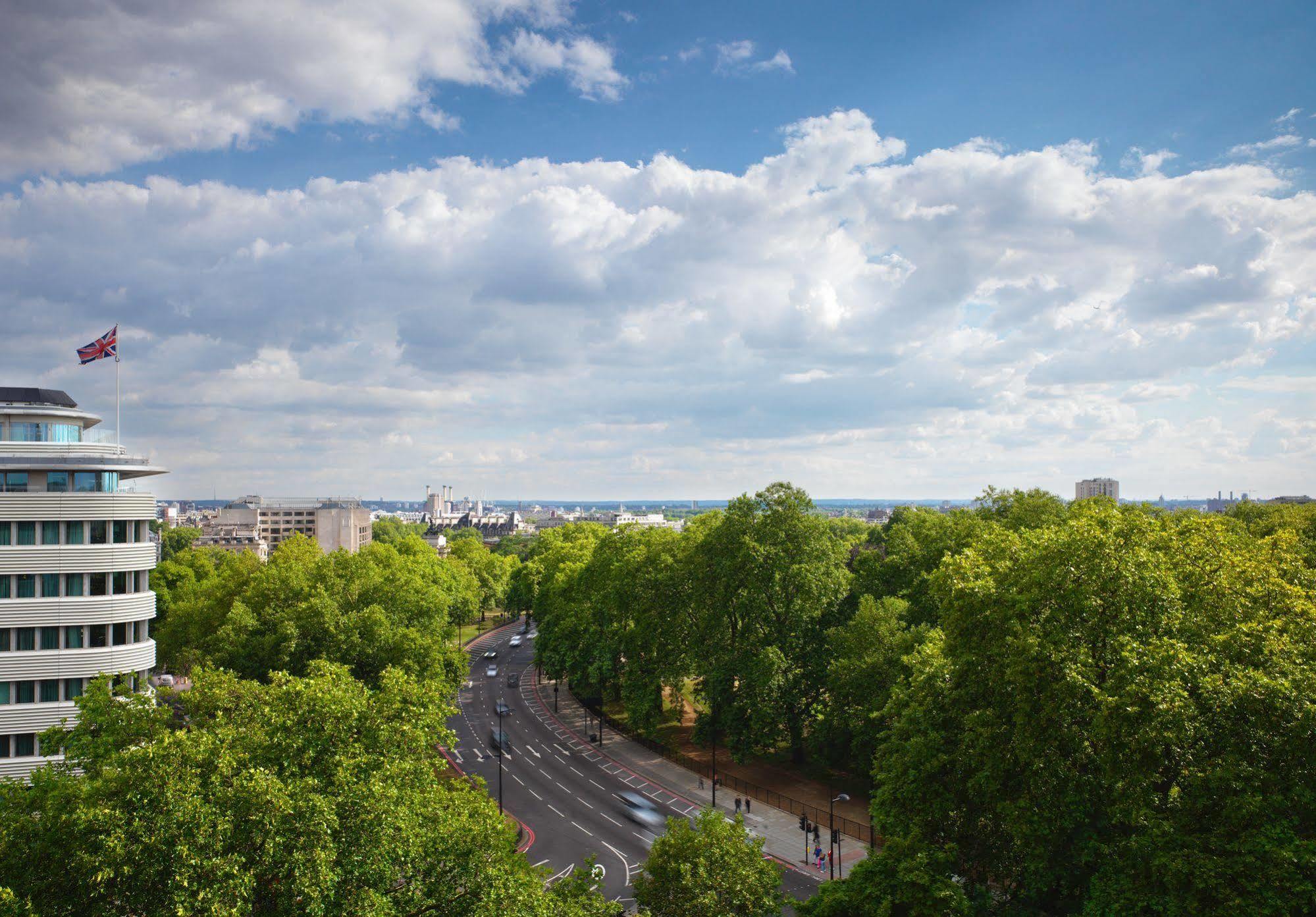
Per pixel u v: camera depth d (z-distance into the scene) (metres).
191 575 118.00
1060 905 33.66
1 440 60.84
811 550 74.12
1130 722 29.44
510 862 31.55
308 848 24.84
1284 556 41.34
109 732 36.12
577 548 130.38
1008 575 38.91
